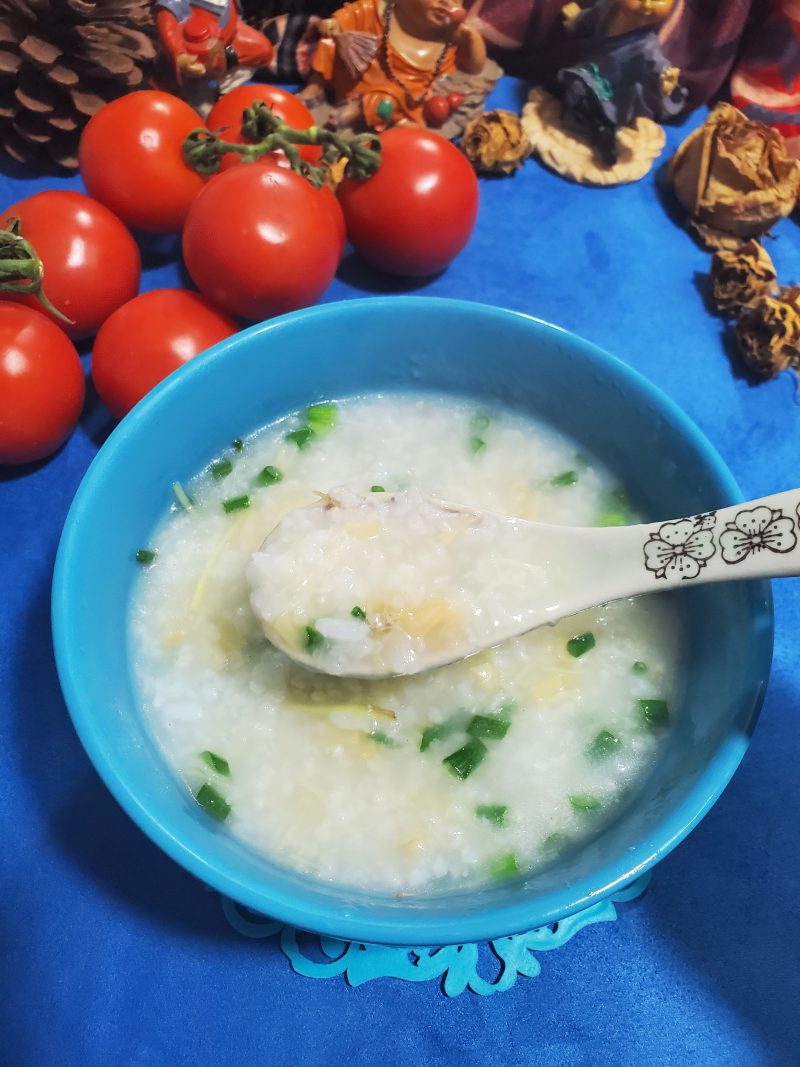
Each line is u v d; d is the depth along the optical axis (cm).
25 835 20
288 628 18
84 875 20
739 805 21
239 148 25
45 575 23
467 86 30
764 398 28
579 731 19
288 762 19
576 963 19
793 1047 19
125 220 27
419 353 22
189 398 20
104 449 18
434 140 27
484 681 20
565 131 32
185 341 23
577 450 23
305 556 19
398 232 26
